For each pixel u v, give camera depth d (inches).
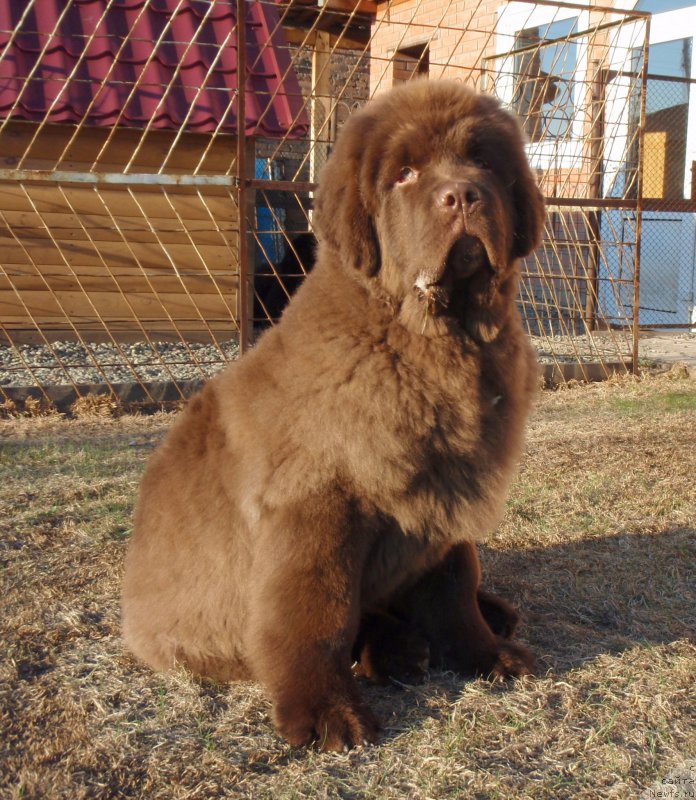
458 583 128.5
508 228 121.1
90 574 167.9
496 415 118.3
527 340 131.8
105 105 373.4
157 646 129.7
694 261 497.0
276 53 402.9
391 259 115.3
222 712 119.6
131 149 387.5
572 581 163.6
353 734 109.2
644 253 518.9
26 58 377.4
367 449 109.0
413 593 131.6
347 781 102.7
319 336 114.0
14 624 145.3
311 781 102.4
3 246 377.4
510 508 203.9
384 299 114.5
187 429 130.2
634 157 503.8
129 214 391.2
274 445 113.1
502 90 521.0
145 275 350.3
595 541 185.0
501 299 118.0
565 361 390.3
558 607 153.7
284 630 111.9
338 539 111.3
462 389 113.8
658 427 285.0
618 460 246.4
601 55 492.4
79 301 391.9
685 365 377.4
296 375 113.3
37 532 188.5
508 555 177.9
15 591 159.2
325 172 124.8
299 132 397.7
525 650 129.8
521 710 116.5
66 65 379.6
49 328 390.0
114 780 104.1
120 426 286.8
